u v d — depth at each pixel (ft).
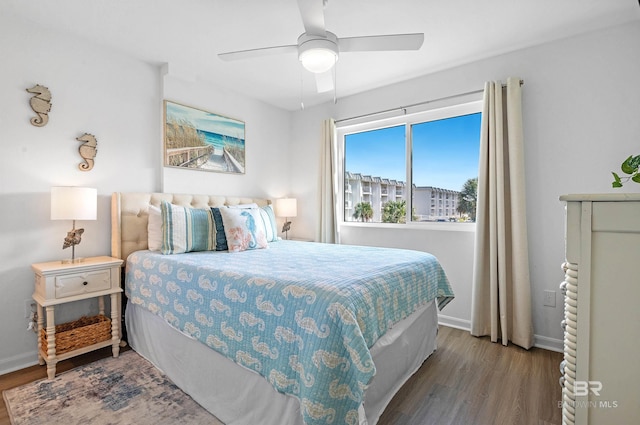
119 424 4.96
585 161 7.49
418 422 5.04
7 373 6.57
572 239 2.80
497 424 5.01
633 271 2.60
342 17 6.86
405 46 6.10
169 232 7.78
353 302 4.25
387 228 10.99
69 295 6.61
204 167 10.41
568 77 7.69
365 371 3.80
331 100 12.28
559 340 7.77
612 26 7.20
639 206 2.56
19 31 6.93
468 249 9.38
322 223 12.08
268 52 6.49
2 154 6.73
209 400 5.34
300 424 4.07
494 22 7.08
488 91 8.41
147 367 6.81
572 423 2.82
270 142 12.80
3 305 6.73
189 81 9.93
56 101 7.45
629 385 2.62
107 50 8.32
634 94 6.97
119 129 8.56
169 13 6.79
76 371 6.62
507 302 8.26
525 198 8.13
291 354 4.20
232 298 5.09
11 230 6.85
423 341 6.97
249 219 8.82
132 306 7.76
